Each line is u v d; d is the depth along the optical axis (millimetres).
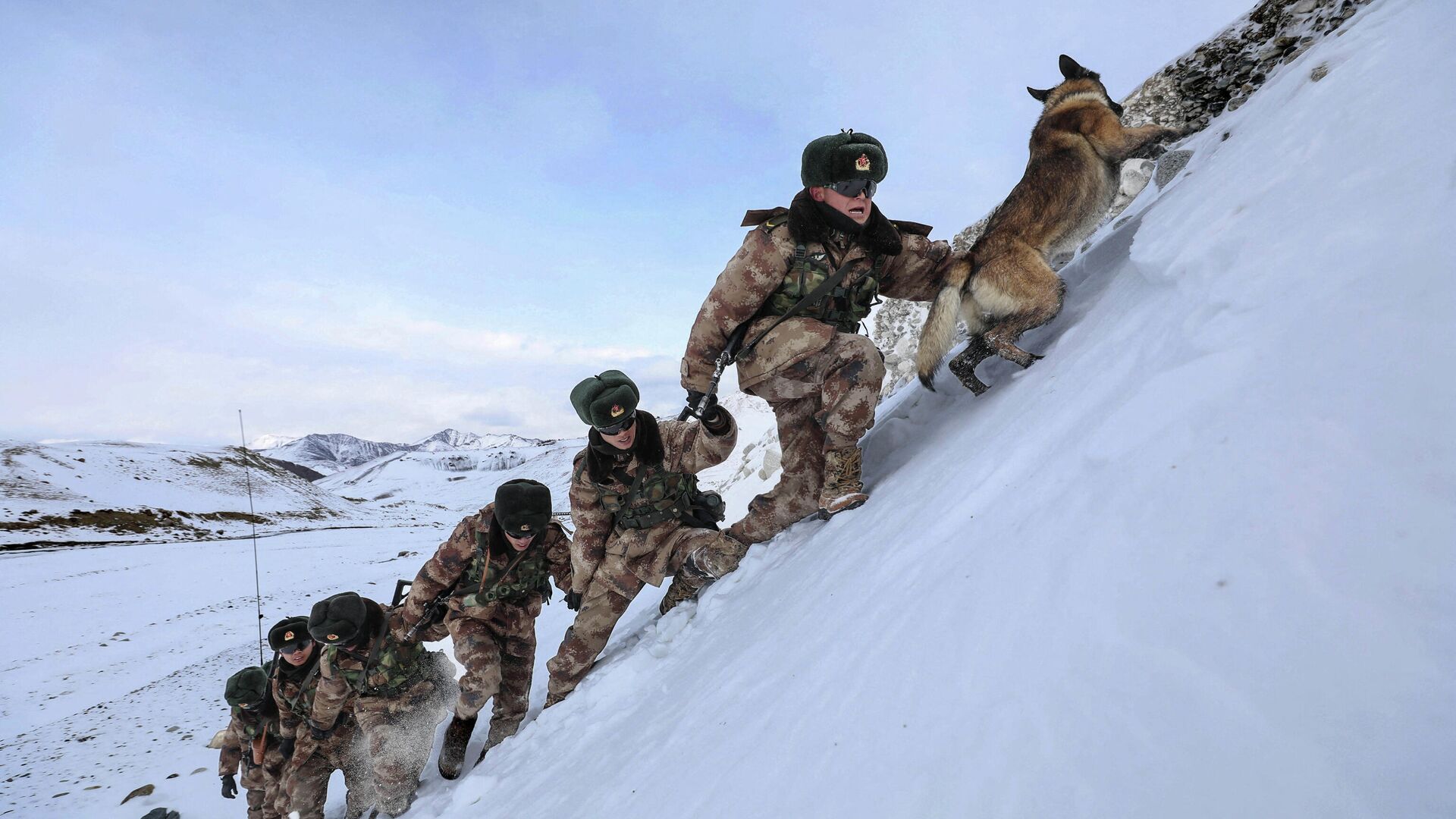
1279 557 708
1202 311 1284
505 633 4035
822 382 2812
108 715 8242
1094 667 775
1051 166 2844
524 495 3623
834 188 2629
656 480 3479
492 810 2723
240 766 5332
